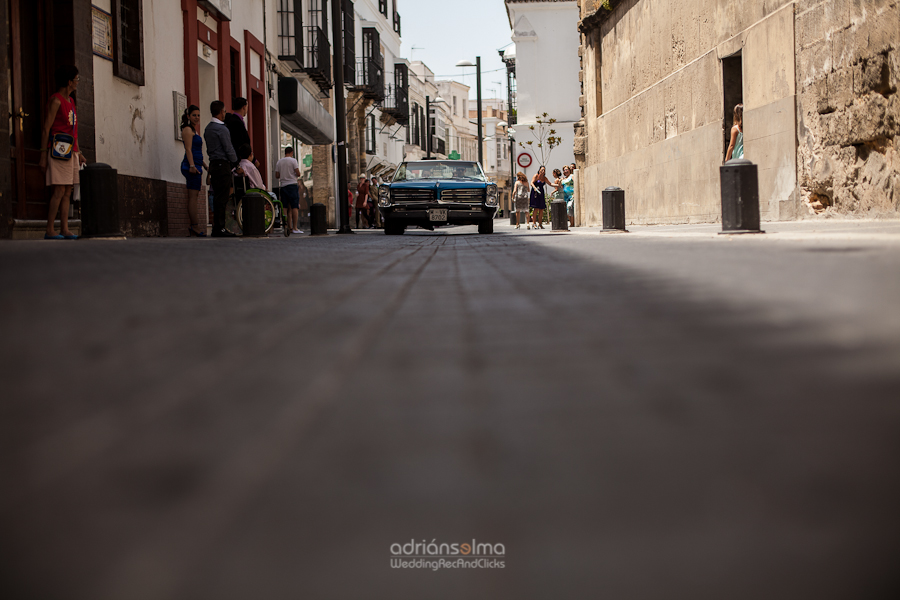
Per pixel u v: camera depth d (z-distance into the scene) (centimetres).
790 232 759
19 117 1029
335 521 51
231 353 156
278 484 59
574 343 156
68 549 47
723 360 124
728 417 81
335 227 3256
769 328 164
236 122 1356
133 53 1319
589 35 2436
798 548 47
